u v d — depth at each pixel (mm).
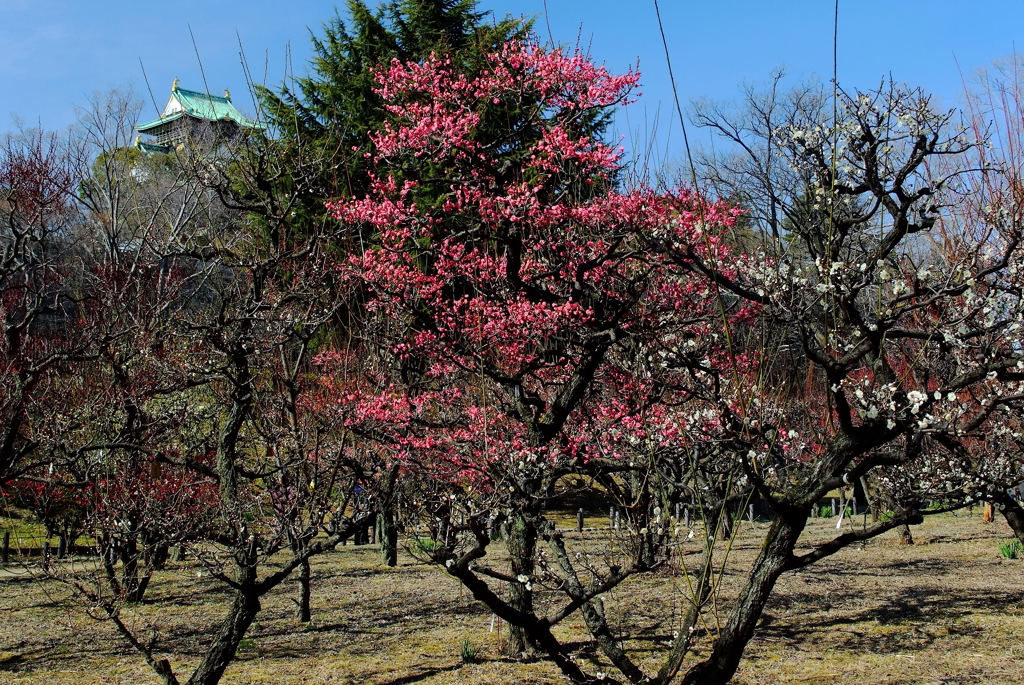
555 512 25125
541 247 10523
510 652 10328
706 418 9188
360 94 17969
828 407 6047
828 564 17375
